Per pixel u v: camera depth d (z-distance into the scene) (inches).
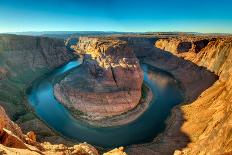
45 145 1247.5
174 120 3257.9
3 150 700.7
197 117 3056.1
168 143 2652.6
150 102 4060.0
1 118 1059.9
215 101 3174.2
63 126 3176.7
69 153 1163.9
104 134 2994.6
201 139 2444.6
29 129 2775.6
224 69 4744.1
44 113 3577.8
